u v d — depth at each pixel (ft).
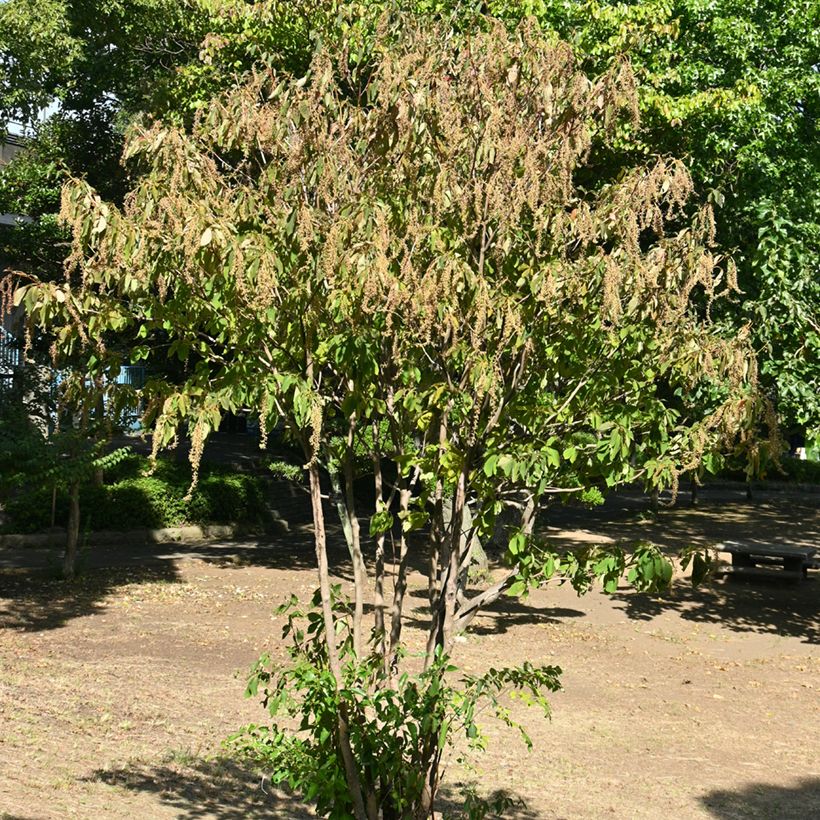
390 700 14.60
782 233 40.68
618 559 15.19
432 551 16.33
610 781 26.66
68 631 40.65
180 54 66.44
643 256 15.94
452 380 16.11
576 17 47.65
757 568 61.21
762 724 33.12
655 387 16.80
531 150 15.67
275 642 40.27
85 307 13.93
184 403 13.32
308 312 14.33
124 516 65.05
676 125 48.42
